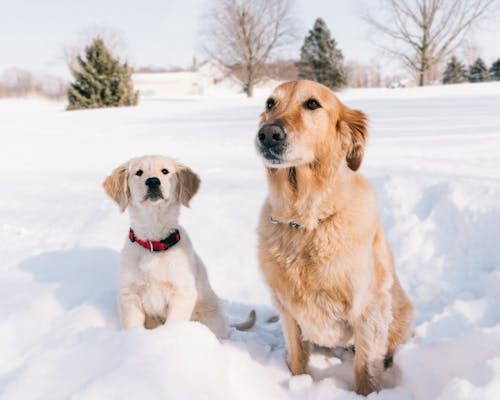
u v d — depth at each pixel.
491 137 8.08
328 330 2.81
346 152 2.89
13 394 2.14
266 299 4.19
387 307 2.80
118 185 3.57
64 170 7.61
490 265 3.99
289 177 2.73
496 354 2.25
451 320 3.22
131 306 3.18
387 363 3.02
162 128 13.53
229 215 5.16
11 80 79.38
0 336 3.05
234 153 8.18
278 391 2.68
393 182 5.06
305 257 2.66
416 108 15.16
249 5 43.78
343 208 2.65
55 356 2.42
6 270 4.02
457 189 4.57
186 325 2.57
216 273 4.42
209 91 69.50
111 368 2.25
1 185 6.72
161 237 3.24
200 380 2.26
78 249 4.42
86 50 31.78
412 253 4.32
